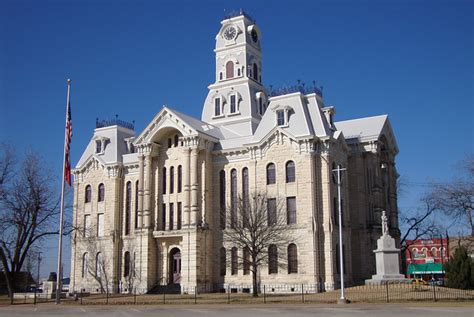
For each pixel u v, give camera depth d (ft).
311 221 221.87
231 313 128.77
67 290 308.60
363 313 118.42
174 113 254.06
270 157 237.66
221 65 290.97
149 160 261.24
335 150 239.91
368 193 256.52
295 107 239.91
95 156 287.48
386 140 274.77
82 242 280.92
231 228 228.84
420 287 173.68
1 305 185.68
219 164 253.44
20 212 218.59
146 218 255.29
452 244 362.53
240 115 274.36
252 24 298.97
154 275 253.03
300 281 219.82
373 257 247.09
